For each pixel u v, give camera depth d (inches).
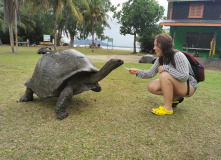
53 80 102.9
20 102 122.6
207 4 541.3
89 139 79.0
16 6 488.1
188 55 102.2
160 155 69.9
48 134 82.3
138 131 87.1
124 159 66.8
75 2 807.1
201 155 70.6
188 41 568.4
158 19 876.6
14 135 80.8
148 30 858.8
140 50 1071.0
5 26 954.1
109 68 97.4
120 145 75.3
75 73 99.9
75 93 105.9
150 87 114.0
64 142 76.3
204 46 551.8
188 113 112.8
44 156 67.2
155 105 125.3
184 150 73.4
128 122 96.5
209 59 492.7
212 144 78.3
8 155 67.3
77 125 91.6
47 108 113.0
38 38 1246.3
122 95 147.7
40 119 97.3
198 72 102.0
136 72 111.3
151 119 101.1
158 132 86.9
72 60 106.7
